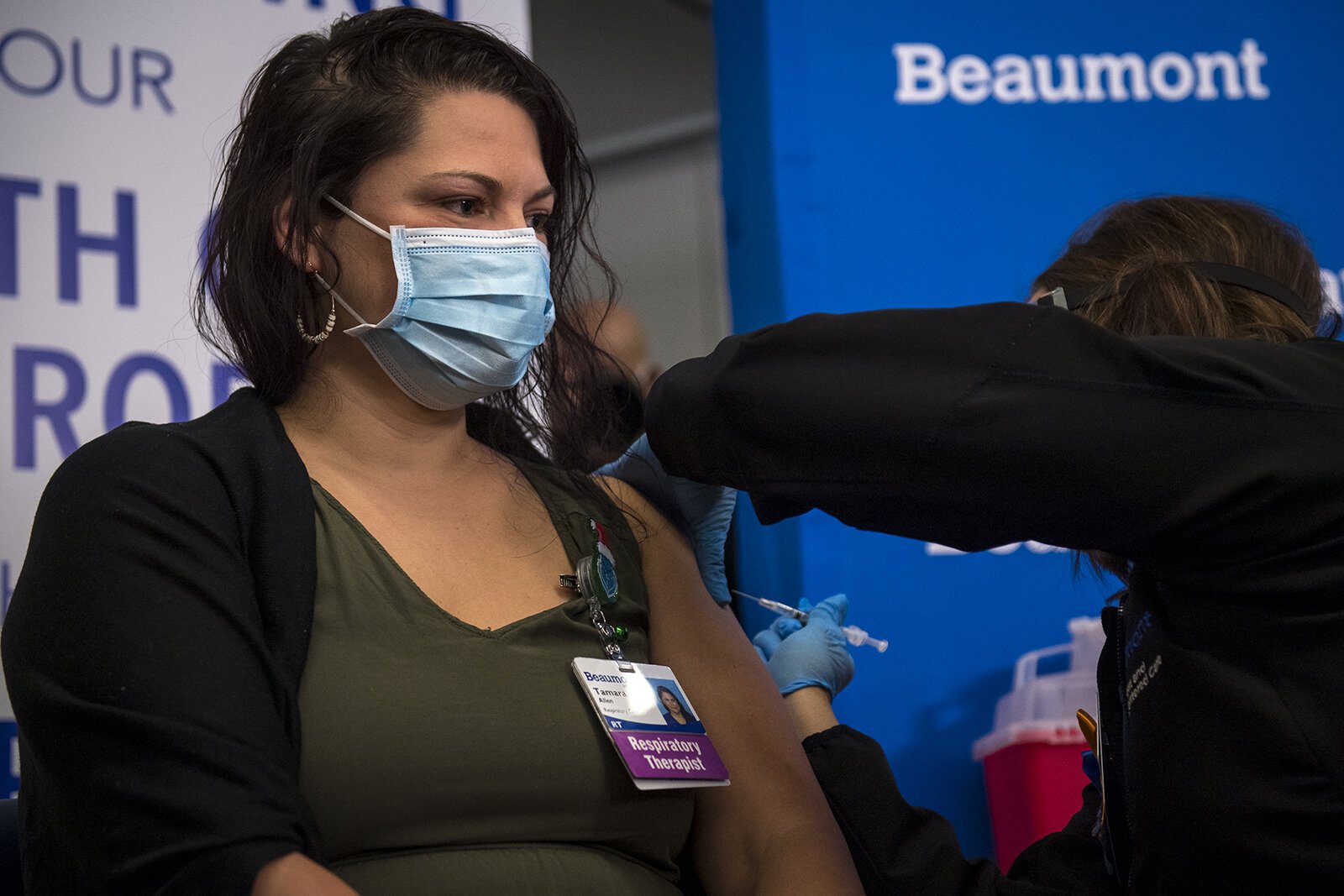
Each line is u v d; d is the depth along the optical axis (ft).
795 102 9.53
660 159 22.31
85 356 8.09
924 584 9.16
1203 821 3.88
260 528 4.28
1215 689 3.86
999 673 9.12
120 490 4.08
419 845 4.14
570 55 20.25
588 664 4.50
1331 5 10.00
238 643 3.97
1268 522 3.71
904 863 4.96
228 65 8.56
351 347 4.78
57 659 3.84
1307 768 3.70
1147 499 3.72
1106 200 9.72
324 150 4.73
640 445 5.57
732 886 4.80
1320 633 3.73
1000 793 8.62
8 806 4.59
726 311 21.74
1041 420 3.73
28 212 8.09
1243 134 9.86
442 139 4.75
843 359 3.93
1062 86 9.75
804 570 9.06
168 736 3.68
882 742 9.01
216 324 5.12
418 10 5.06
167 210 8.34
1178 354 3.84
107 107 8.30
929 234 9.57
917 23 9.67
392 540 4.56
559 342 5.60
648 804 4.55
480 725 4.24
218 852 3.54
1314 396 3.80
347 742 4.09
